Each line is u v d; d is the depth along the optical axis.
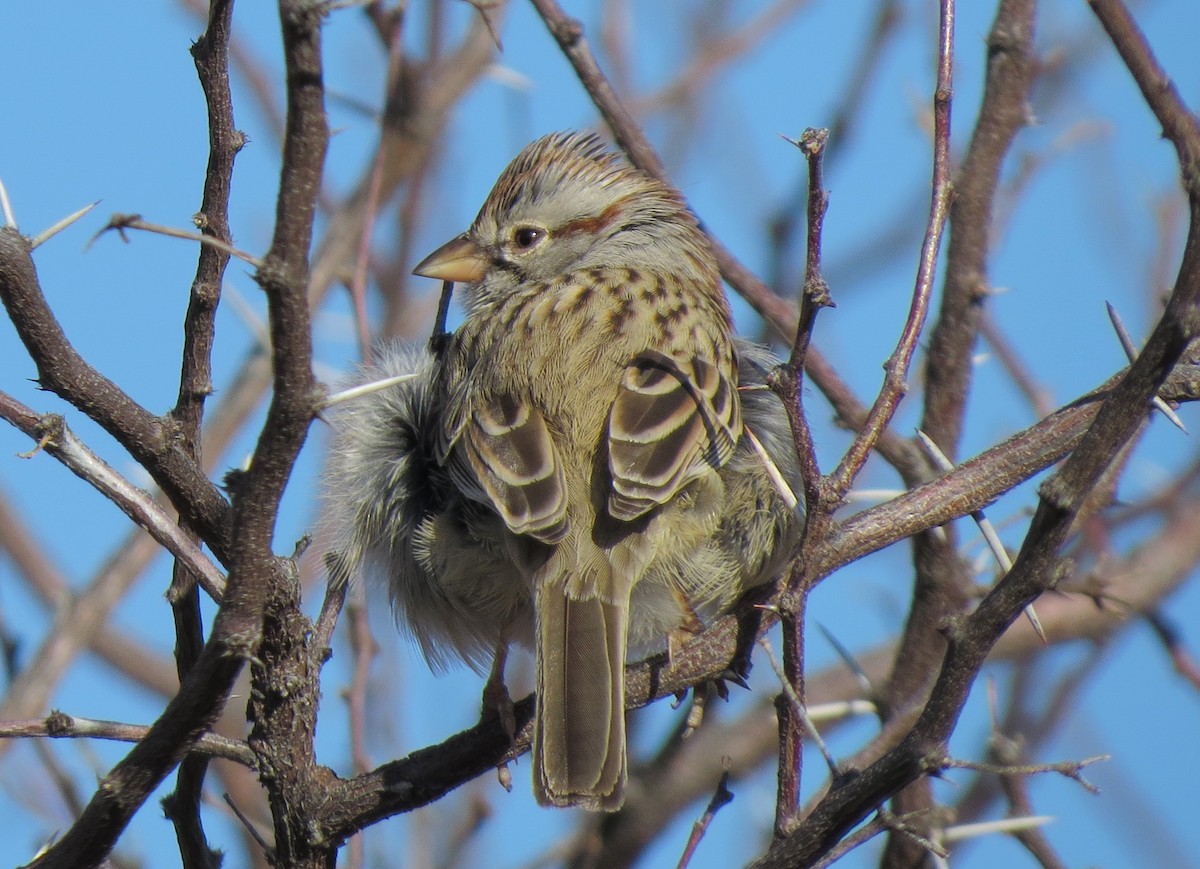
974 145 9.95
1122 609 9.55
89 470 6.77
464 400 8.55
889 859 8.65
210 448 12.27
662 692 7.79
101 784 6.26
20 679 10.61
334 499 9.14
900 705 9.26
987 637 6.05
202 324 7.11
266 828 10.17
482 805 10.12
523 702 7.95
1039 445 7.96
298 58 5.20
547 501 7.85
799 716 6.27
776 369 6.18
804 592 6.25
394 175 12.32
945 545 9.37
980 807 9.98
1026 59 9.96
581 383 8.47
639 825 10.52
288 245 5.41
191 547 6.91
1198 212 5.67
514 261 11.05
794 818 6.29
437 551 8.62
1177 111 6.82
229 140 7.05
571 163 11.14
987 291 9.88
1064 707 9.93
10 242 6.25
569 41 10.33
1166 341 5.78
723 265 10.10
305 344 5.59
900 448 9.81
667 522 8.32
